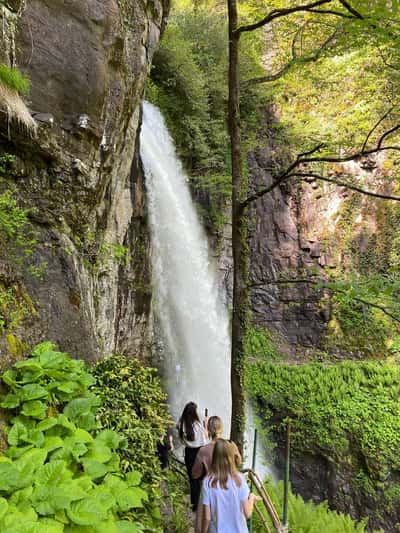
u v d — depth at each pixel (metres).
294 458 12.62
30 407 2.86
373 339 14.95
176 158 14.12
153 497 3.41
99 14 5.46
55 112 4.87
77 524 2.20
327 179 4.55
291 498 5.99
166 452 5.18
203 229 14.66
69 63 5.01
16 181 4.41
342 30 4.23
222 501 2.83
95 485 2.59
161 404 4.53
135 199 9.52
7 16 4.17
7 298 3.54
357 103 11.17
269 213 16.70
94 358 4.77
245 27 5.01
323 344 15.45
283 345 15.65
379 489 11.45
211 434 4.17
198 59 15.48
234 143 5.22
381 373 13.55
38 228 4.55
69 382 3.32
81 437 2.88
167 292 11.91
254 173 16.09
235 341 5.08
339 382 13.40
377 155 15.80
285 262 16.42
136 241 9.81
